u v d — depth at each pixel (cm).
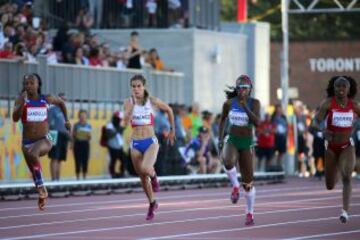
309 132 6431
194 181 5200
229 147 3122
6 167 5028
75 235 2825
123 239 2725
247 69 7419
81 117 5253
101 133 5512
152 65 6131
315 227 3070
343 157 3044
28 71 5103
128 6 6688
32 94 3325
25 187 4297
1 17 5188
